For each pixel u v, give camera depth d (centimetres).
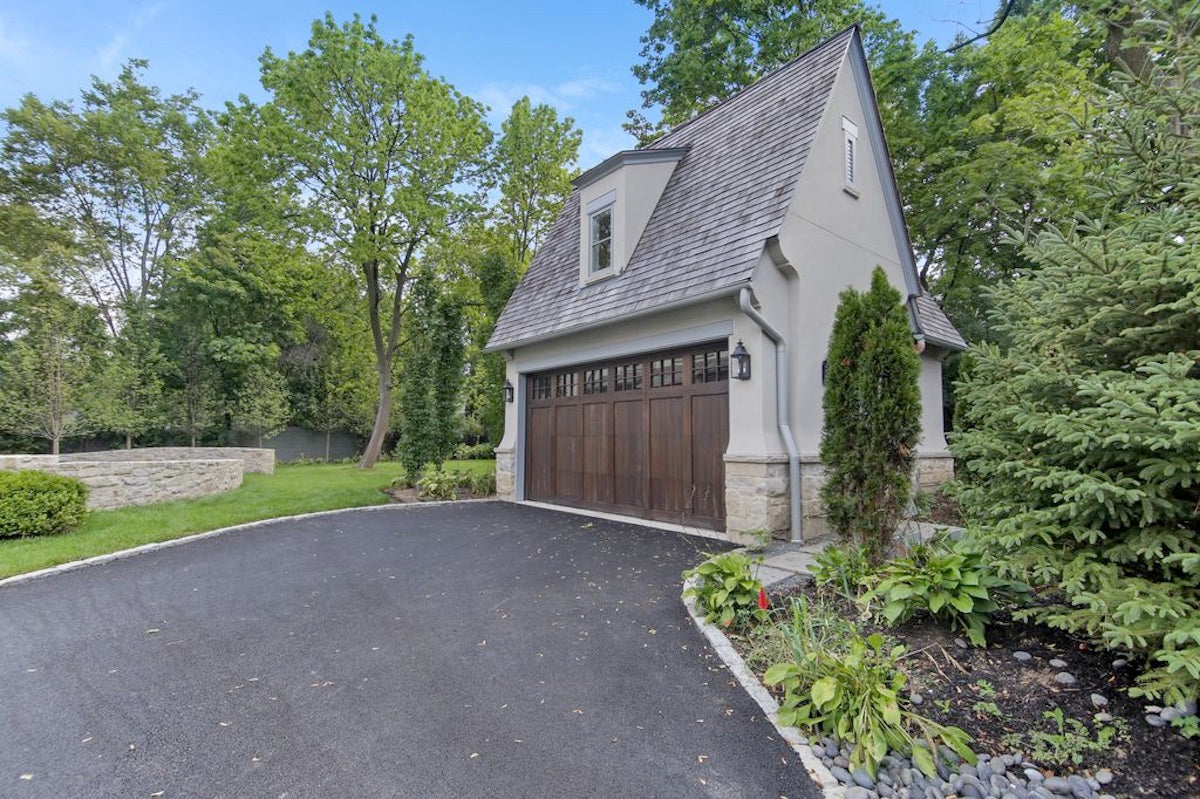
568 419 1023
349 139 1681
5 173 1862
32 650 395
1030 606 387
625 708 310
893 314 533
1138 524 318
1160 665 300
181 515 877
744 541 686
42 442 1867
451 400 1289
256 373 2202
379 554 664
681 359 809
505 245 2078
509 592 515
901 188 1495
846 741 273
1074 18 1150
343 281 2022
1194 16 410
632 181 920
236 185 1736
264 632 426
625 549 671
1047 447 359
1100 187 432
